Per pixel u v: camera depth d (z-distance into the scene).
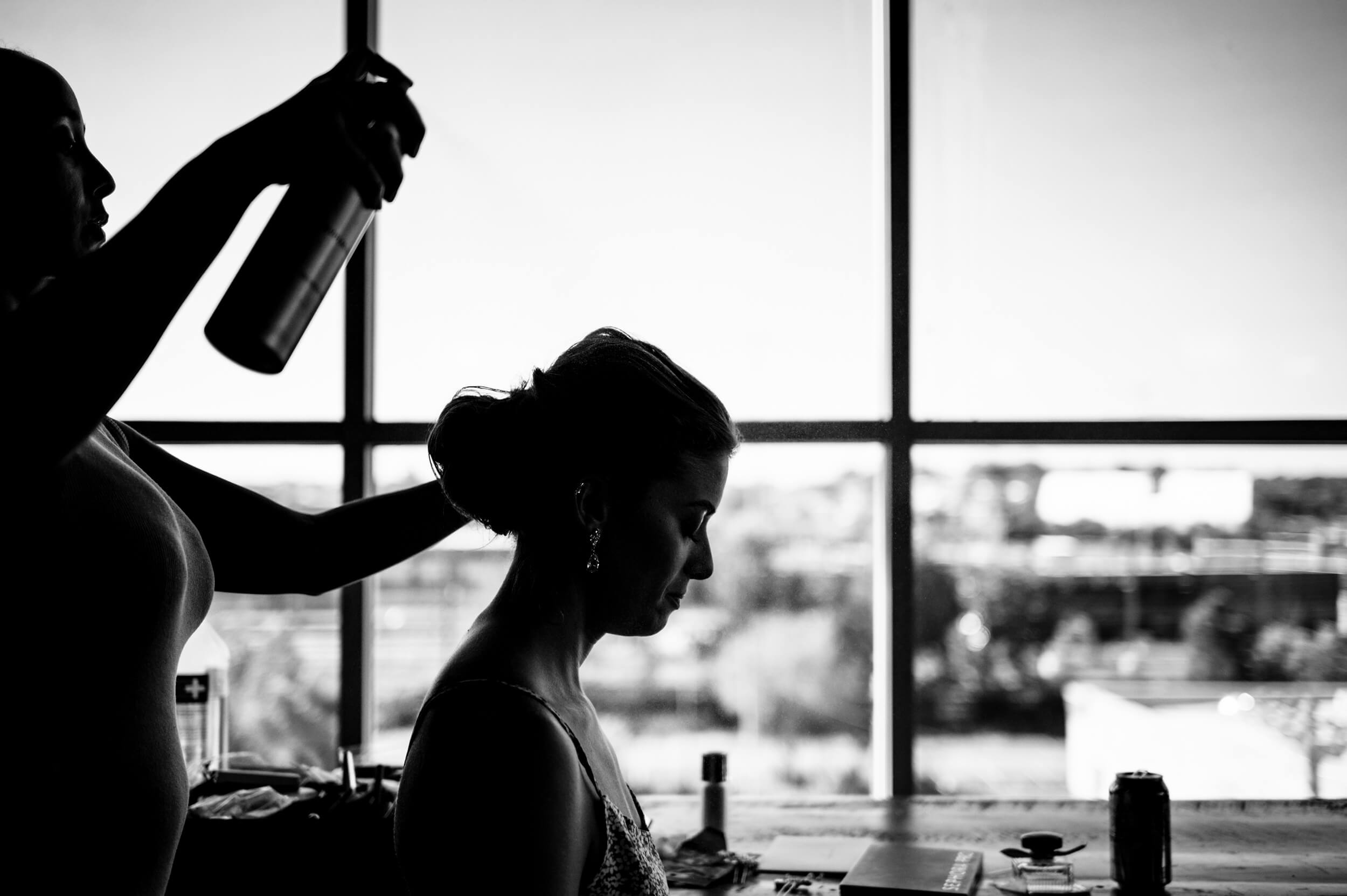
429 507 1.30
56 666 0.88
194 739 2.09
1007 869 1.73
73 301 0.75
